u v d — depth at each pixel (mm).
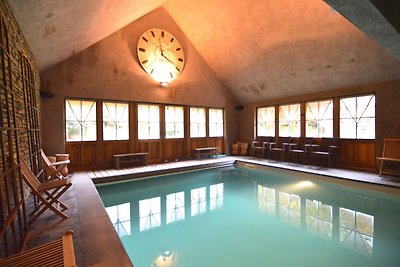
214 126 8070
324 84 5832
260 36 5621
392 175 4668
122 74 5969
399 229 3018
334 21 4363
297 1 4449
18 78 2848
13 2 2395
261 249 2557
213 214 3629
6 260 1249
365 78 5066
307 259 2332
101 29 4848
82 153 5492
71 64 5293
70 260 1190
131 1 4324
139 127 6352
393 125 4754
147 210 3842
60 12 3043
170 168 5734
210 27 6336
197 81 7445
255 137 8055
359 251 2484
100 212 2791
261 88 7281
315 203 4043
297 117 6746
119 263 1735
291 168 5648
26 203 3092
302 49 5258
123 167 5875
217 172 6445
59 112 5152
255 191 4805
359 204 3979
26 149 3148
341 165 5672
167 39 6734
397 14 2553
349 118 5543
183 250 2566
